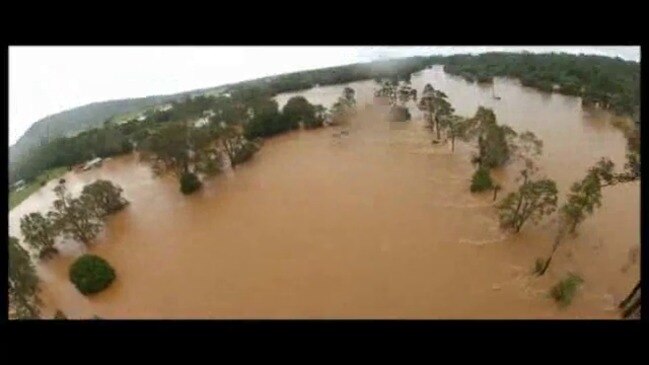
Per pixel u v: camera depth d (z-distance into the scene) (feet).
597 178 71.92
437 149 106.63
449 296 64.39
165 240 82.43
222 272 73.05
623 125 103.50
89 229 83.76
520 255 70.85
